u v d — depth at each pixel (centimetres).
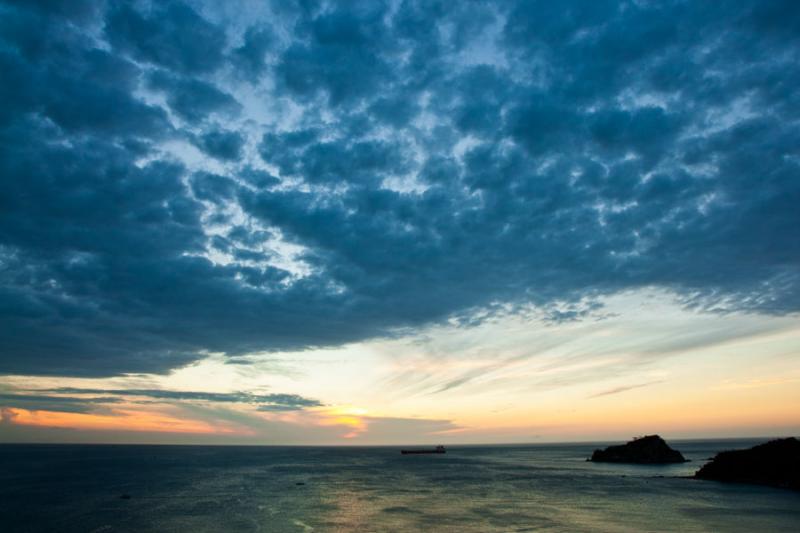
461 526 5669
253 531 5409
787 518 6069
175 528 5547
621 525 5684
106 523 5834
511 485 10138
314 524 5784
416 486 10000
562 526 5644
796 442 10375
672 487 9475
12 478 11762
